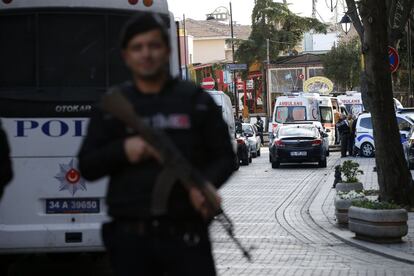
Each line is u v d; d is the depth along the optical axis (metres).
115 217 9.20
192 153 9.24
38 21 19.86
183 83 9.45
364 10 34.06
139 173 9.03
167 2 20.52
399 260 23.50
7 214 19.48
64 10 19.88
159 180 8.98
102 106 8.97
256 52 151.75
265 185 52.88
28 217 19.53
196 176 8.93
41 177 19.55
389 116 34.31
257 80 153.00
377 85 34.19
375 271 21.78
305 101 93.12
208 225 9.41
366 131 78.00
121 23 20.08
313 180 55.81
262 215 36.97
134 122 8.82
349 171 36.47
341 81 142.12
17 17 19.86
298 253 25.38
